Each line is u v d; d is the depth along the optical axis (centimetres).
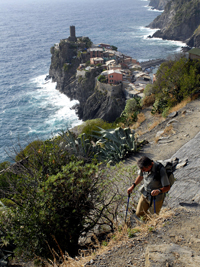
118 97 8725
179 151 1023
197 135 1119
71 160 632
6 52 18975
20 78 13075
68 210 485
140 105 2797
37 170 573
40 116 9119
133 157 1160
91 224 515
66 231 468
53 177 463
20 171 612
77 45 12250
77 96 10388
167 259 291
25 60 16562
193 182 636
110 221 509
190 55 2597
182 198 571
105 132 1275
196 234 344
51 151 639
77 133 1747
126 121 2445
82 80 10131
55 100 10669
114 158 1176
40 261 440
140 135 1566
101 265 330
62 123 8694
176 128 1316
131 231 393
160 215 406
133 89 8475
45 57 17312
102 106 8962
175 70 2395
